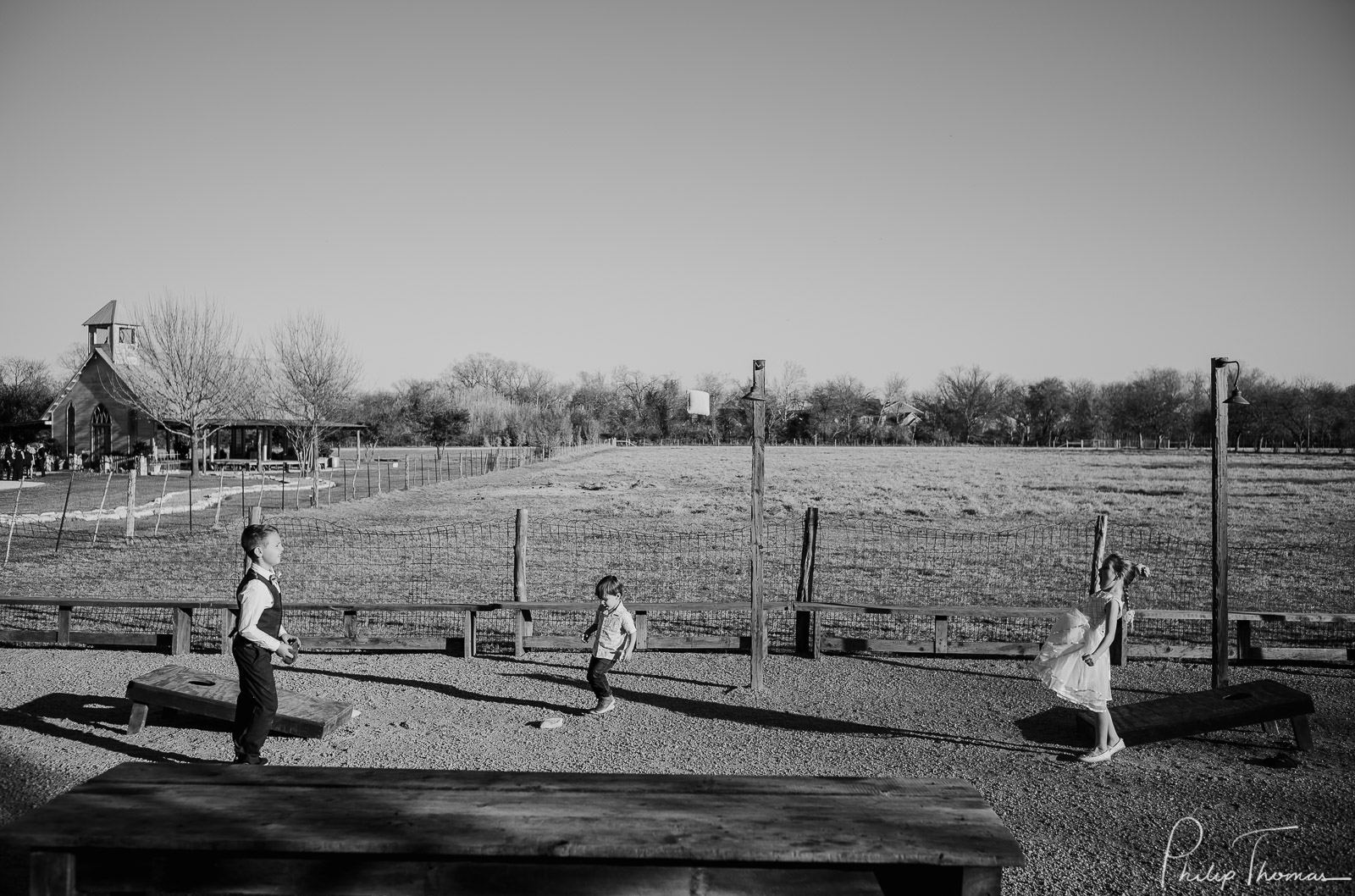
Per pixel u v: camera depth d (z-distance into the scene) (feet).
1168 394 318.04
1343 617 38.42
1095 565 40.55
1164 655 39.47
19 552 70.23
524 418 285.23
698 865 13.01
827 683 35.53
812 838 13.09
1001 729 29.73
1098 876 18.86
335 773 15.79
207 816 13.74
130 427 197.36
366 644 40.45
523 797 14.69
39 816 13.71
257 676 24.02
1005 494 126.11
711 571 61.31
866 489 135.44
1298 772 25.49
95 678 35.96
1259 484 139.23
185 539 76.64
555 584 56.34
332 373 163.22
